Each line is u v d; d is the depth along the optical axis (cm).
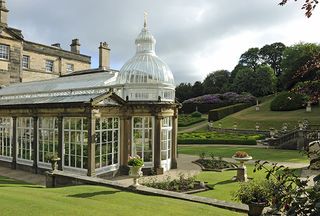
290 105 5441
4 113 2405
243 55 10444
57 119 2019
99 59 3503
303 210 379
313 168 468
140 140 2083
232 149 3375
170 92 2197
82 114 1834
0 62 3434
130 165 1281
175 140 2258
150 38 2298
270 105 5866
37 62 4116
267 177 508
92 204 983
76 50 4809
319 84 430
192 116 7031
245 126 5003
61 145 1966
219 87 9256
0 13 3459
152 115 2069
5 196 1012
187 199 1148
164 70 2198
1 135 2502
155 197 1171
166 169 2167
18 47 3609
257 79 8006
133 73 2125
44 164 2086
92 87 2061
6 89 3177
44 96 2303
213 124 5569
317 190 384
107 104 1894
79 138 1881
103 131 1923
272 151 3203
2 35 3444
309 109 5078
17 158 2308
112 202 1054
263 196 822
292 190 426
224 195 1447
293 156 2820
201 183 1627
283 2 444
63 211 872
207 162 2361
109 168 1958
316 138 590
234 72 9681
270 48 10075
